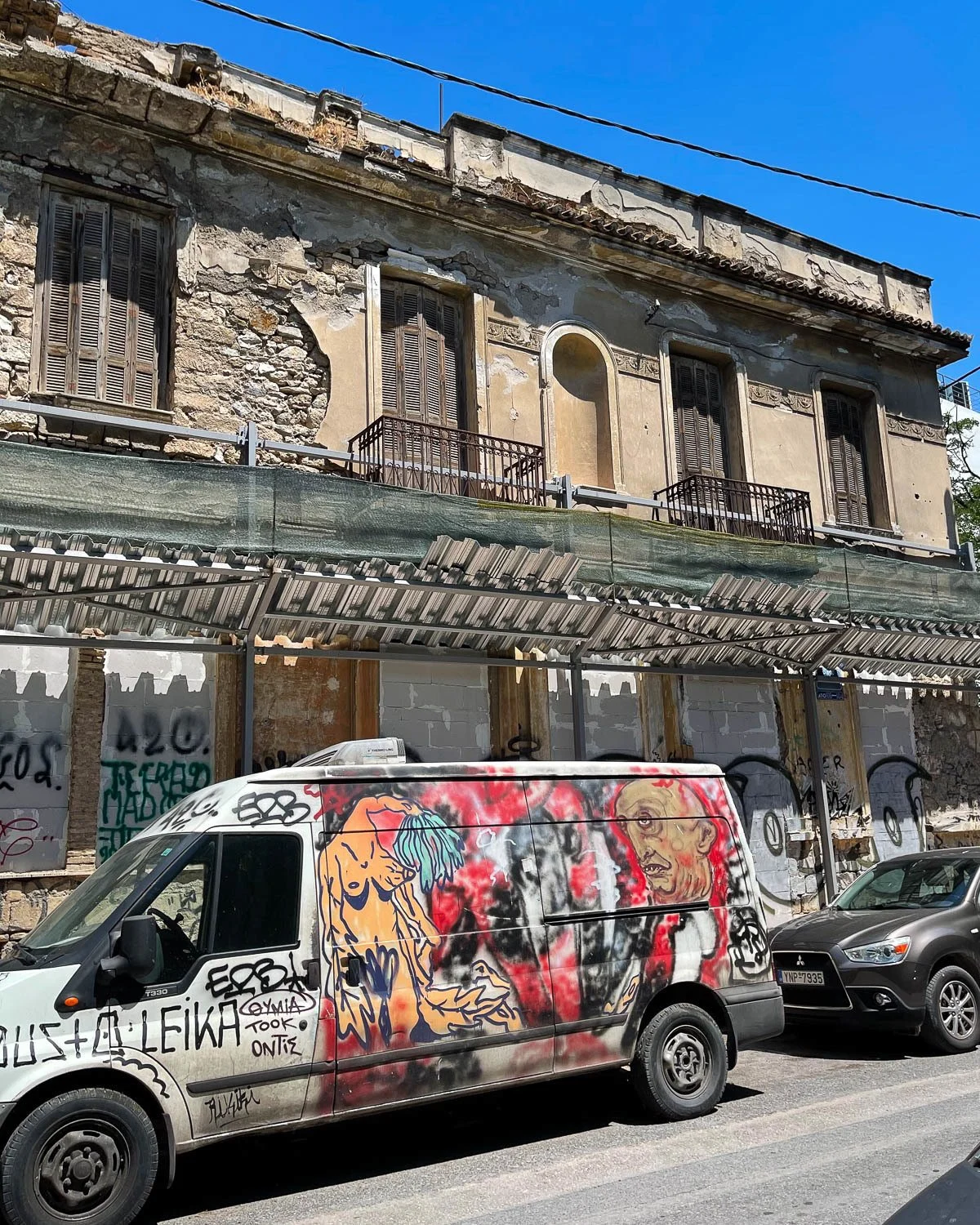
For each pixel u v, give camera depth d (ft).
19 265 34.53
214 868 17.94
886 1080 24.50
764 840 47.11
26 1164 15.08
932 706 56.24
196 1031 16.75
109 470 25.18
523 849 20.86
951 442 92.48
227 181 39.14
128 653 33.30
